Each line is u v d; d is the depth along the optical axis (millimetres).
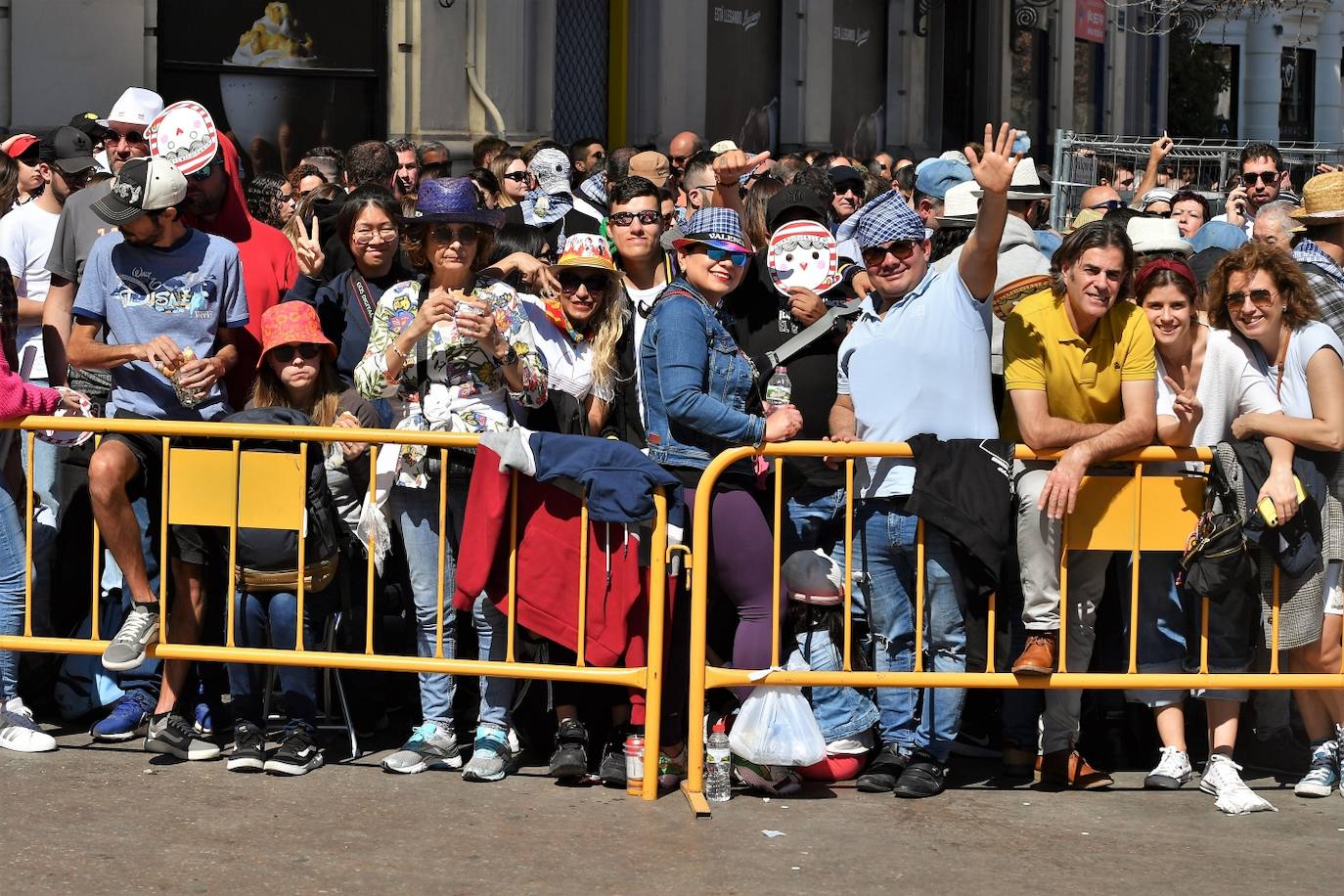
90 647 9328
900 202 9391
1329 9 56906
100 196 10492
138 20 18672
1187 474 9211
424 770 9445
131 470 9188
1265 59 55094
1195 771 9906
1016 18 36219
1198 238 13633
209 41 19781
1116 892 7820
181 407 9656
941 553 9086
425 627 9484
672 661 9242
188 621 9539
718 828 8609
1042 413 9062
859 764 9562
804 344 9984
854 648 9859
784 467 9539
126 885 7602
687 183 13977
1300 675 9141
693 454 9125
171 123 10211
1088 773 9477
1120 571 9602
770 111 28922
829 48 30156
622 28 25719
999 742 10273
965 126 35562
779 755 8953
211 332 9703
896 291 9430
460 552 9008
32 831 8234
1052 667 9047
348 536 9578
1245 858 8305
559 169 13633
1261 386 9305
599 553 9047
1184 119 51531
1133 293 9477
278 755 9312
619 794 9133
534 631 9078
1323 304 9891
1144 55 44656
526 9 22656
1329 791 9352
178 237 9664
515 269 10758
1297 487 8961
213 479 9195
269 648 9398
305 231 11516
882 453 8961
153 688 10055
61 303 10586
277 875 7773
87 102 18438
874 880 7918
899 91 32750
